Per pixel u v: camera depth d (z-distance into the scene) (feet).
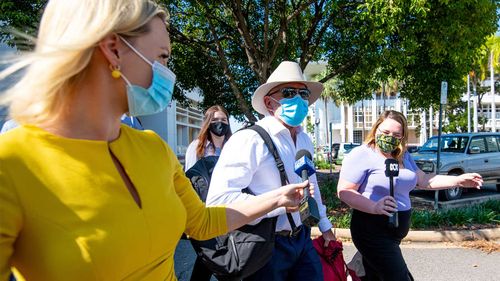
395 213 9.46
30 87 3.67
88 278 3.54
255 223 7.42
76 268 3.48
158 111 4.50
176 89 36.29
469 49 26.23
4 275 3.32
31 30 4.10
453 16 23.95
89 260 3.53
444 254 18.04
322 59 36.70
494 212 23.71
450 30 23.95
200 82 37.65
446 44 24.85
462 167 34.45
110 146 4.14
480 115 146.61
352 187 10.16
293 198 6.11
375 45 26.81
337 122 192.95
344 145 94.79
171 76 4.52
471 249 18.74
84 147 3.85
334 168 72.69
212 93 39.09
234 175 7.66
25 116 3.74
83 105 3.95
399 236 9.93
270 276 7.87
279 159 8.11
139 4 4.08
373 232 9.84
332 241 9.80
